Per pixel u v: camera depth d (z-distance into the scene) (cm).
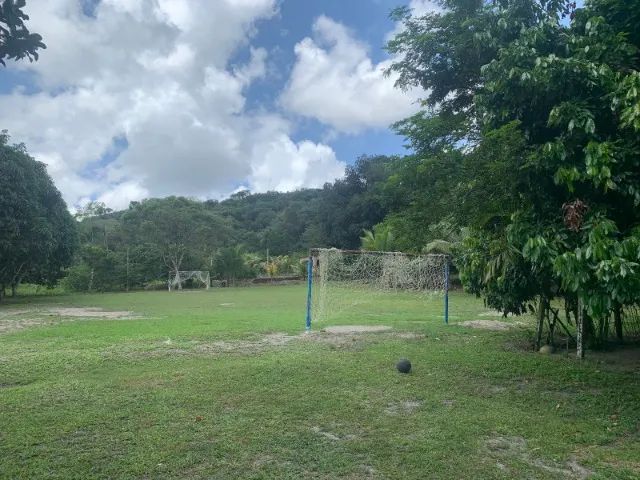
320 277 1316
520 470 353
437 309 1578
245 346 873
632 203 449
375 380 609
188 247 3959
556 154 437
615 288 397
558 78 442
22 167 2052
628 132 428
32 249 2145
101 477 341
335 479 339
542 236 464
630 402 521
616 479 340
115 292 3369
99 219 4772
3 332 1100
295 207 5800
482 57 602
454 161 594
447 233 749
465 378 629
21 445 397
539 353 805
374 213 3881
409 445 397
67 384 591
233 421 454
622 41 456
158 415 470
